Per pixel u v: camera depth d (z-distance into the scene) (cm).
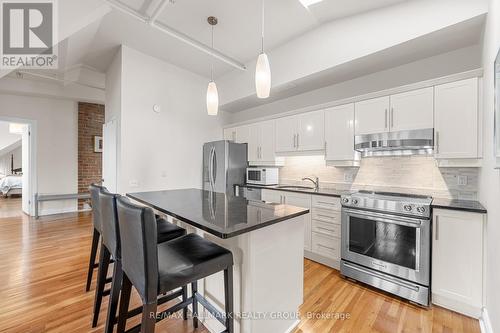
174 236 185
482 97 204
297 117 358
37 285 232
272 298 157
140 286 108
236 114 501
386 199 229
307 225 309
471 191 234
